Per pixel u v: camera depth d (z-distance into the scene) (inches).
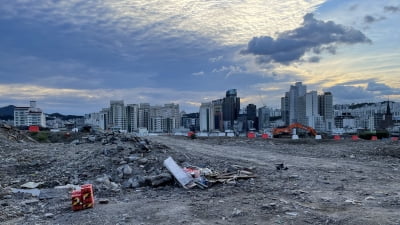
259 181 477.1
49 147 974.4
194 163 617.3
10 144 986.7
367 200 358.9
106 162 615.5
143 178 491.2
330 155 791.1
